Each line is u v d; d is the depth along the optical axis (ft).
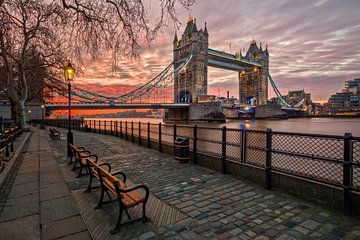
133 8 14.93
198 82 379.14
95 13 16.47
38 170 20.76
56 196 14.34
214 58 439.63
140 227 10.66
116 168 22.22
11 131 29.89
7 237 9.68
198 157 23.56
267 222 11.10
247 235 9.95
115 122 58.03
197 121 325.42
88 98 205.16
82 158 18.53
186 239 9.66
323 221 11.16
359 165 11.23
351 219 11.34
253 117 454.40
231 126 254.06
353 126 262.67
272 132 15.49
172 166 22.91
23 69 66.59
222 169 20.10
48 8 19.15
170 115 382.83
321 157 12.96
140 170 21.38
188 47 394.52
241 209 12.59
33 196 14.32
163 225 10.88
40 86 93.86
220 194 14.90
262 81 513.45
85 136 59.21
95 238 9.71
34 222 10.99
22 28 27.76
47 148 34.50
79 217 11.55
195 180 18.01
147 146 36.86
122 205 10.27
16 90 88.58
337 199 12.28
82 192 15.06
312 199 13.41
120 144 41.09
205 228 10.58
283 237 9.78
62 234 9.99
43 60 65.57
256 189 15.80
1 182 16.11
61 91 96.27
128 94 240.73
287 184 14.82
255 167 17.08
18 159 25.76
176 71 354.54
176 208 12.78
